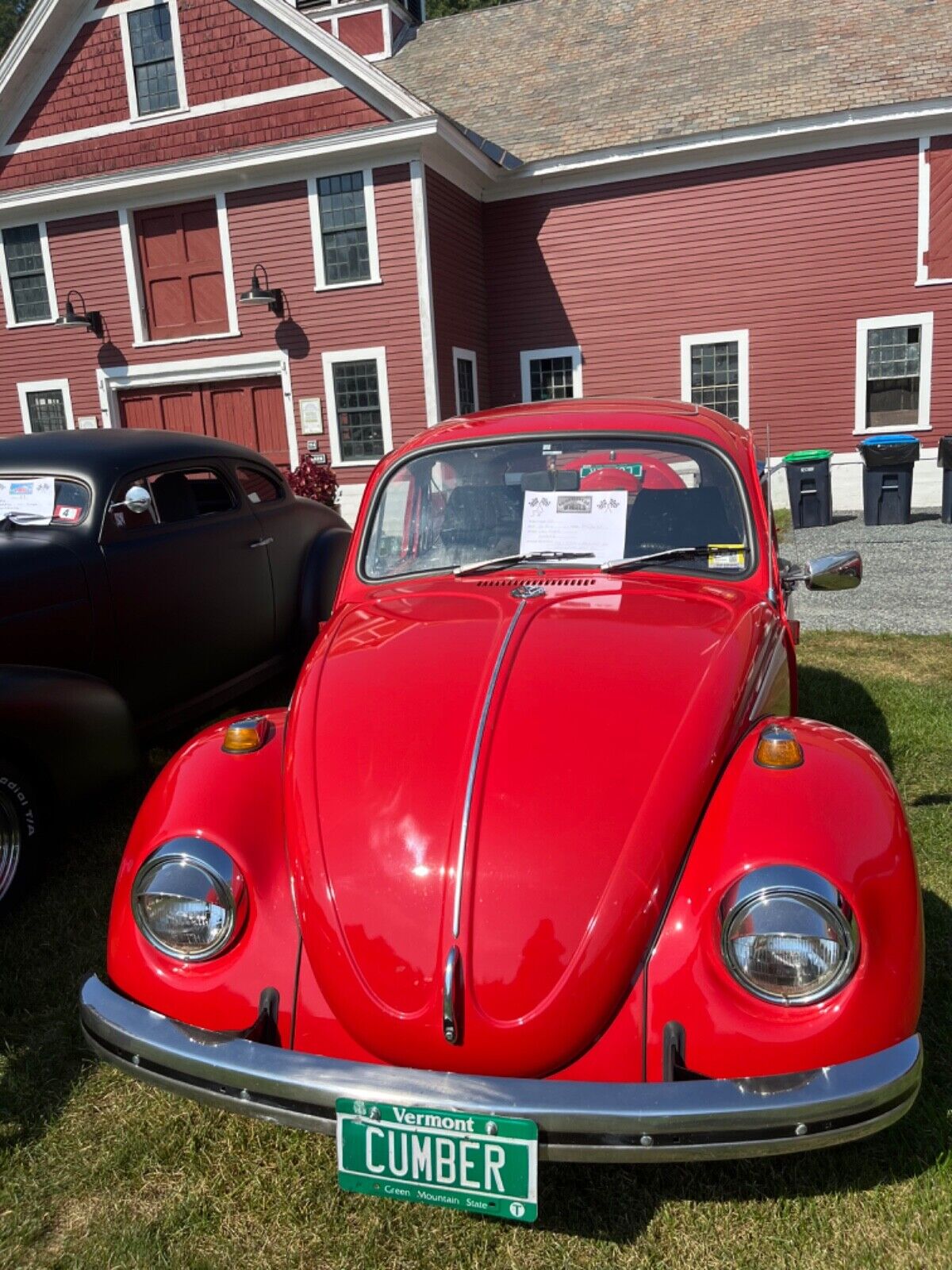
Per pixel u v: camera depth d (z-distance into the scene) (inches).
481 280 663.1
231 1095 76.4
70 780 141.4
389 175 574.9
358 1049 76.9
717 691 88.7
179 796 86.4
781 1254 78.4
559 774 79.9
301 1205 85.9
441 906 74.8
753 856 73.5
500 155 642.2
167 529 184.9
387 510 126.5
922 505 600.7
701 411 134.7
